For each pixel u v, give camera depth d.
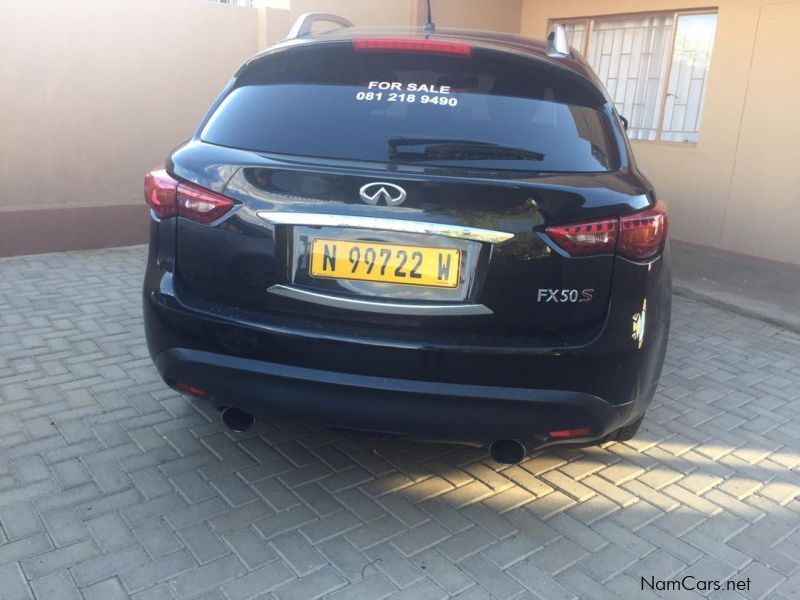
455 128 2.68
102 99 6.68
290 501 2.94
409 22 8.26
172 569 2.52
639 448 3.50
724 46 6.88
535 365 2.44
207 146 2.70
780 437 3.68
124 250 6.64
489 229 2.37
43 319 4.80
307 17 3.64
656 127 7.71
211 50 7.25
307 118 2.73
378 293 2.45
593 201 2.43
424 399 2.46
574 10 8.28
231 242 2.53
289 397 2.54
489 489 3.10
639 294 2.51
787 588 2.57
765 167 6.75
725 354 4.79
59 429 3.41
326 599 2.42
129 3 6.66
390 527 2.81
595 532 2.85
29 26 6.19
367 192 2.39
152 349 2.76
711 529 2.90
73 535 2.67
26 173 6.39
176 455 3.23
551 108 2.80
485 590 2.50
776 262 6.78
